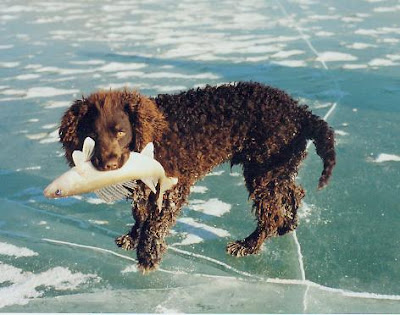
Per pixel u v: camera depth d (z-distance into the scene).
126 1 6.26
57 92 3.52
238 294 2.20
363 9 5.55
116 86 3.55
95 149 2.13
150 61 4.01
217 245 2.41
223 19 5.28
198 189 2.69
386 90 3.45
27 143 3.02
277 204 2.38
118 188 2.11
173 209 2.33
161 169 2.13
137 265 2.31
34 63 4.02
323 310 2.13
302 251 2.37
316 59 3.95
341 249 2.36
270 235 2.39
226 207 2.59
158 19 5.34
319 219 2.50
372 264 2.29
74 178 2.04
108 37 4.70
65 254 2.38
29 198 2.66
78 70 3.84
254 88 2.39
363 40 4.40
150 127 2.25
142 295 2.21
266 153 2.34
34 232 2.48
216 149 2.36
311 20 5.14
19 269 2.31
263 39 4.53
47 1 6.29
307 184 2.68
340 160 2.82
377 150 2.89
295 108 2.38
